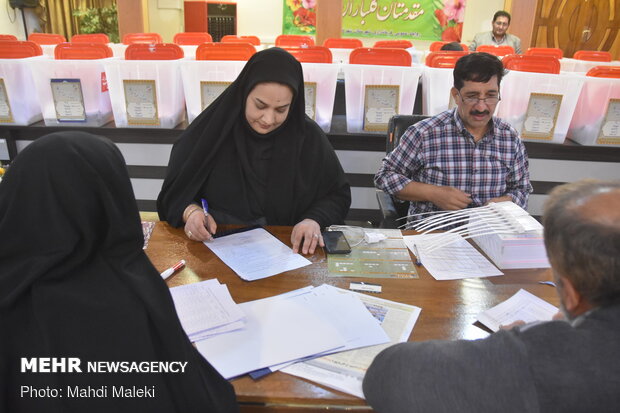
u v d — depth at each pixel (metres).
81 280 0.59
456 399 0.58
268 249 1.28
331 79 2.19
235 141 1.49
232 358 0.85
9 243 0.58
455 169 1.74
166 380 0.59
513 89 2.14
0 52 2.32
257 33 6.69
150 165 2.38
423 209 1.79
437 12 6.45
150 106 2.24
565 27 6.41
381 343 0.91
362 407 0.78
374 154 2.37
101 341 0.56
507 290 1.12
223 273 1.15
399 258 1.27
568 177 2.29
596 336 0.56
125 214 0.63
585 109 2.19
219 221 1.51
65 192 0.58
